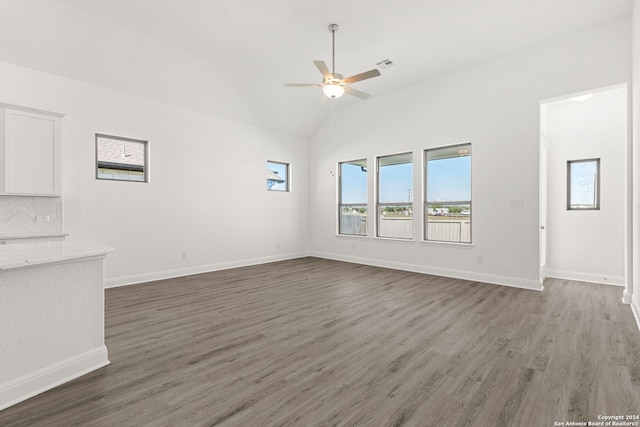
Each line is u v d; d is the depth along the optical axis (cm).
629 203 384
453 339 281
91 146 451
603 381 210
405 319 334
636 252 347
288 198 742
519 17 385
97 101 456
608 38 395
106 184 468
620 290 446
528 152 460
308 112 705
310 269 616
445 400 190
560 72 431
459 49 462
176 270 547
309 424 168
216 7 366
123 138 489
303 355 251
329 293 439
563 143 517
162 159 529
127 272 491
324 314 350
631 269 384
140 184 504
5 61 383
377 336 289
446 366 232
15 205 393
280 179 742
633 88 368
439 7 367
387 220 649
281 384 208
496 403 187
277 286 480
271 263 685
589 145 495
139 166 513
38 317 196
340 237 725
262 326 314
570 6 364
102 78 450
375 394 197
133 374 220
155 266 522
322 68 365
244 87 576
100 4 360
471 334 293
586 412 178
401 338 284
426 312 357
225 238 621
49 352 202
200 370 226
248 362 239
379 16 383
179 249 552
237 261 640
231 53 474
